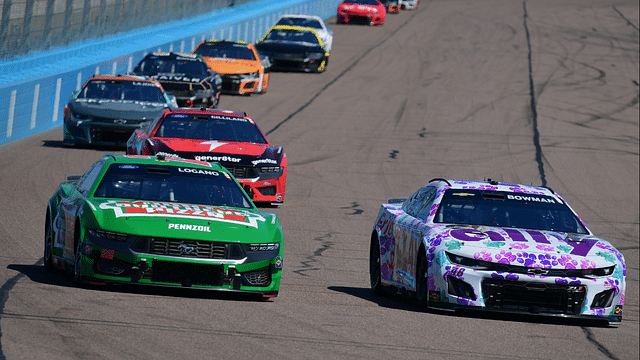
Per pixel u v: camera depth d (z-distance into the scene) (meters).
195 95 82.06
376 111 98.50
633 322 35.56
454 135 87.69
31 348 20.47
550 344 27.00
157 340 22.44
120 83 70.62
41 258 35.28
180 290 30.25
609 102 110.38
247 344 22.95
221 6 145.50
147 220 28.44
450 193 33.81
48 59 79.56
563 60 140.62
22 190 50.59
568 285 29.38
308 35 122.88
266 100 100.19
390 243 35.00
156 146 50.66
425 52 143.88
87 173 33.75
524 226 32.53
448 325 28.55
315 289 34.53
